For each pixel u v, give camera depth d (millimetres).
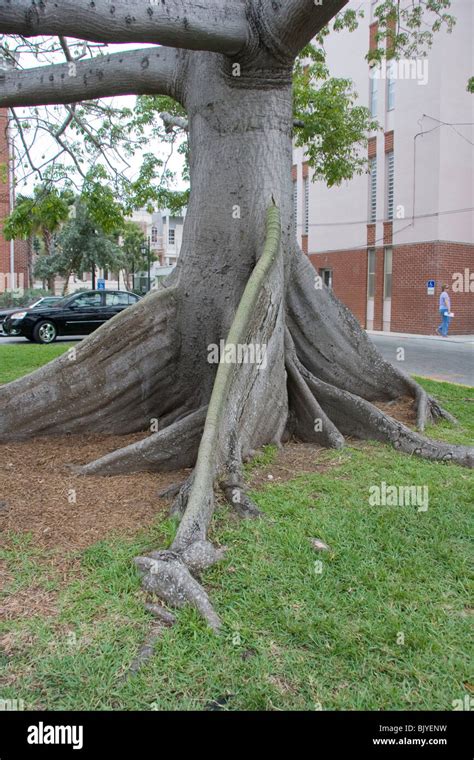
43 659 3012
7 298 32688
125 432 6676
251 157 6184
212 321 6379
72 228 40656
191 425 5629
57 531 4328
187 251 6434
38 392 6410
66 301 20500
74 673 2918
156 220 59312
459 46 22219
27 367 12648
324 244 29078
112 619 3332
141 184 15469
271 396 6059
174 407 6754
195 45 4984
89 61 6480
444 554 4105
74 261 42906
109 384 6500
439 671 2990
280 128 6273
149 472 5551
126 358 6473
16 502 4793
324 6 5027
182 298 6418
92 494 5000
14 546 4109
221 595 3549
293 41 5508
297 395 6625
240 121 6125
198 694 2826
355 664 3021
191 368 6574
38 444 6336
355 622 3324
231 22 5035
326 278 29672
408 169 23750
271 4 5176
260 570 3789
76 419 6543
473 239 23719
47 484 5203
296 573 3783
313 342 7590
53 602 3496
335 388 6895
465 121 22828
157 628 3260
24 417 6402
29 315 19562
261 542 4152
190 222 6426
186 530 3998
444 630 3299
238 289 6305
